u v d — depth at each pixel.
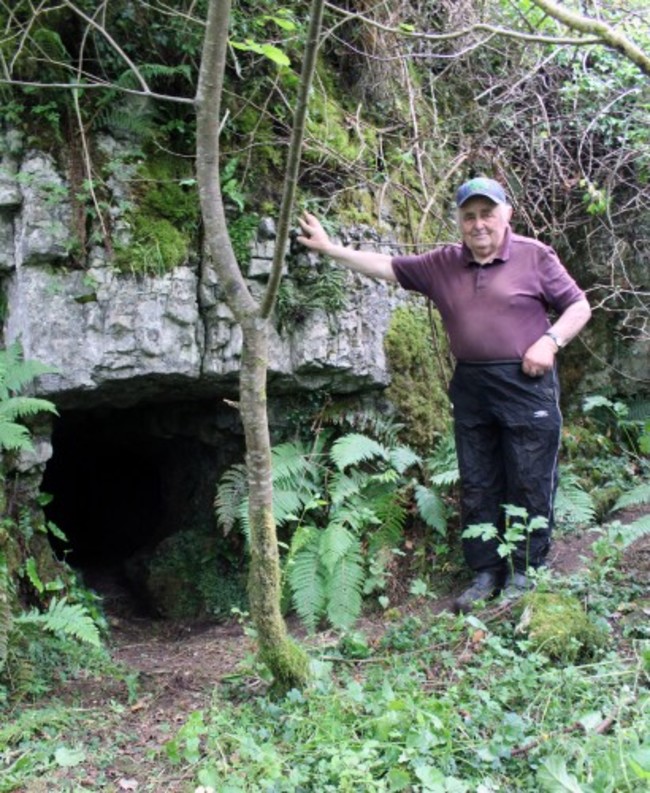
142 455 6.42
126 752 3.19
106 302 4.37
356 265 4.38
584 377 6.30
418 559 4.91
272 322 4.75
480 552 4.36
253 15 4.66
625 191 6.26
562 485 5.00
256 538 3.37
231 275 3.16
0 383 3.97
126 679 3.79
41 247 4.23
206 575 5.32
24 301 4.26
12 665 3.69
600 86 6.05
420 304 5.42
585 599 4.06
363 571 4.68
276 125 4.87
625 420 6.19
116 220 4.40
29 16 4.27
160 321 4.46
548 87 6.18
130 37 4.43
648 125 6.07
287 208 2.92
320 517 4.89
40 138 4.26
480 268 4.07
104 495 6.85
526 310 4.07
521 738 3.00
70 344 4.32
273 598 3.39
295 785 2.77
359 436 4.82
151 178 4.49
